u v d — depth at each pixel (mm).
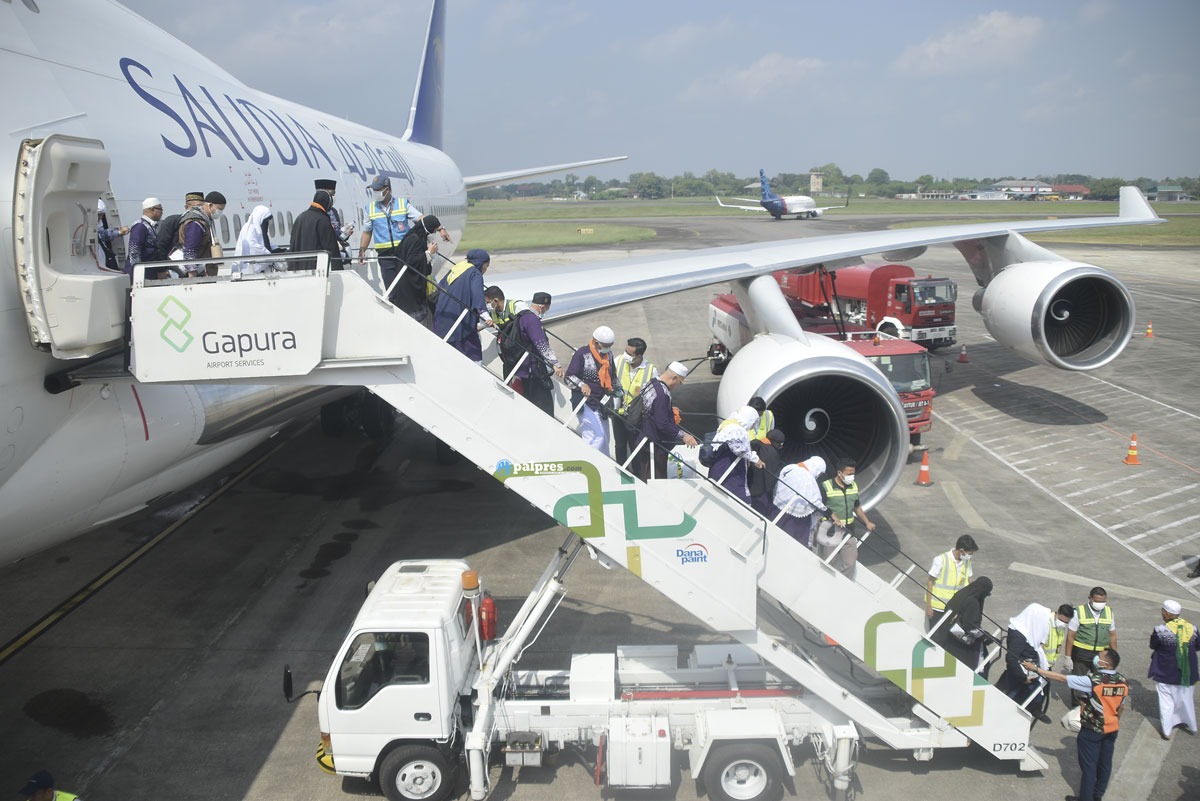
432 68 29422
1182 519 13773
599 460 7332
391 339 6902
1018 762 8227
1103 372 23812
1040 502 14586
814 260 15820
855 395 12625
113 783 7953
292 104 15250
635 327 32156
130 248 7062
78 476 7078
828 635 7801
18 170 5984
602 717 7879
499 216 133125
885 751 8484
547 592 8141
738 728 7418
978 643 8391
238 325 6555
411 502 14852
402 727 7461
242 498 15062
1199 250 57031
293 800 7781
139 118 8680
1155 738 8516
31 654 10172
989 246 19266
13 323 6133
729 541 7703
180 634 10625
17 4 7535
